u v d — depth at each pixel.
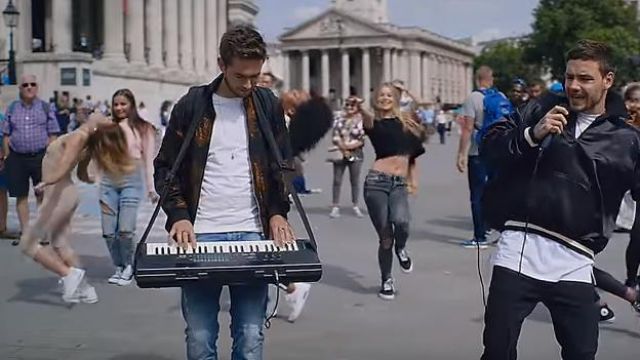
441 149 47.97
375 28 135.88
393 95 9.65
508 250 4.91
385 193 9.58
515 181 4.95
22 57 38.94
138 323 8.69
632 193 5.04
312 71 141.12
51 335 8.23
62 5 49.03
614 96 4.95
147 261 4.73
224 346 7.79
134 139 10.48
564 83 4.97
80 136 9.56
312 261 4.80
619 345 7.93
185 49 65.50
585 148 4.80
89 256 12.42
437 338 8.12
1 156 14.04
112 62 52.47
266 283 4.80
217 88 5.31
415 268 11.54
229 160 5.27
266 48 5.41
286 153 5.41
